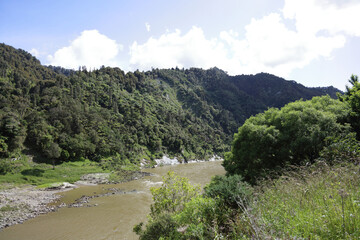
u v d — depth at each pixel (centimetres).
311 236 314
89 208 2439
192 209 738
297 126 1872
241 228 452
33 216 2205
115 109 10444
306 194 474
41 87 9394
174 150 10144
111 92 11906
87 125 7550
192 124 14462
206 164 8200
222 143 13988
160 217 827
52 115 6769
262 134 2053
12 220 2072
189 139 11612
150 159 8312
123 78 16300
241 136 2356
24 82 9569
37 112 6600
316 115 1852
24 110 6494
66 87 10338
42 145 5347
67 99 8538
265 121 2475
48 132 5891
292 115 1966
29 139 5416
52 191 3409
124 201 2708
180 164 8550
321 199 430
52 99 7906
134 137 8806
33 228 1886
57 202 2742
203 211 700
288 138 1900
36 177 4147
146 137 9538
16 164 4447
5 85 8294
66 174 4656
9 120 4909
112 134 7912
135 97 14350
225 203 714
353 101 1862
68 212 2308
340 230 305
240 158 2261
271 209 464
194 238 629
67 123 6656
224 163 2756
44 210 2391
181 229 771
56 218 2128
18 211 2325
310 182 529
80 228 1852
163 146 9888
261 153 2011
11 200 2742
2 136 4625
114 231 1762
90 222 1989
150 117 11831
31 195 3073
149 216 1183
